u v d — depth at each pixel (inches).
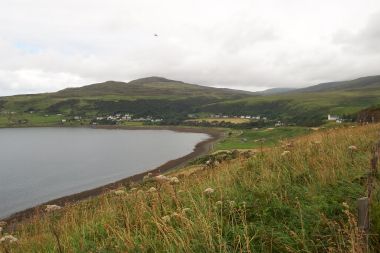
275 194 307.3
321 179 348.5
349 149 466.0
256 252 231.3
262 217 279.0
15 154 4731.8
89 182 2765.7
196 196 353.1
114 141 6476.4
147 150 5004.9
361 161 393.7
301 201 300.0
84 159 4168.3
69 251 273.0
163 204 335.9
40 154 4709.6
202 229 245.8
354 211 264.1
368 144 500.4
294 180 367.6
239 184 390.0
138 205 342.3
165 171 3132.4
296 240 233.9
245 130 7716.5
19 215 1748.3
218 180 391.2
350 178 341.1
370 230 231.9
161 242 250.4
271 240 234.7
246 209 292.8
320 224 257.0
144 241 255.8
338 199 293.4
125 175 3053.6
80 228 345.1
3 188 2578.7
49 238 339.6
